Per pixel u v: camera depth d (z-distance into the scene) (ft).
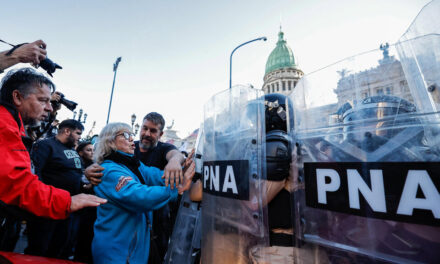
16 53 3.75
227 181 2.82
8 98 3.44
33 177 2.83
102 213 3.91
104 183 3.90
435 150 1.50
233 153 2.78
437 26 1.81
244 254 2.48
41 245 6.73
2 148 2.61
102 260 3.60
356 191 1.77
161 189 3.59
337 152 1.93
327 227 1.91
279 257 2.77
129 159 4.36
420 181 1.51
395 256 1.53
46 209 2.75
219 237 2.88
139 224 4.00
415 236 1.49
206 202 3.32
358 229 1.72
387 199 1.62
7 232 3.47
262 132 2.50
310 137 2.17
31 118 3.69
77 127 8.21
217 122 3.22
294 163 2.36
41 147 7.03
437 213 1.43
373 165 1.71
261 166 2.45
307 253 2.06
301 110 2.31
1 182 2.55
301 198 2.21
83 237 4.54
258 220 2.37
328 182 1.95
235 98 2.88
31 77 3.60
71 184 7.49
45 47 4.22
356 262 1.69
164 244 5.04
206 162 3.47
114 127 4.41
